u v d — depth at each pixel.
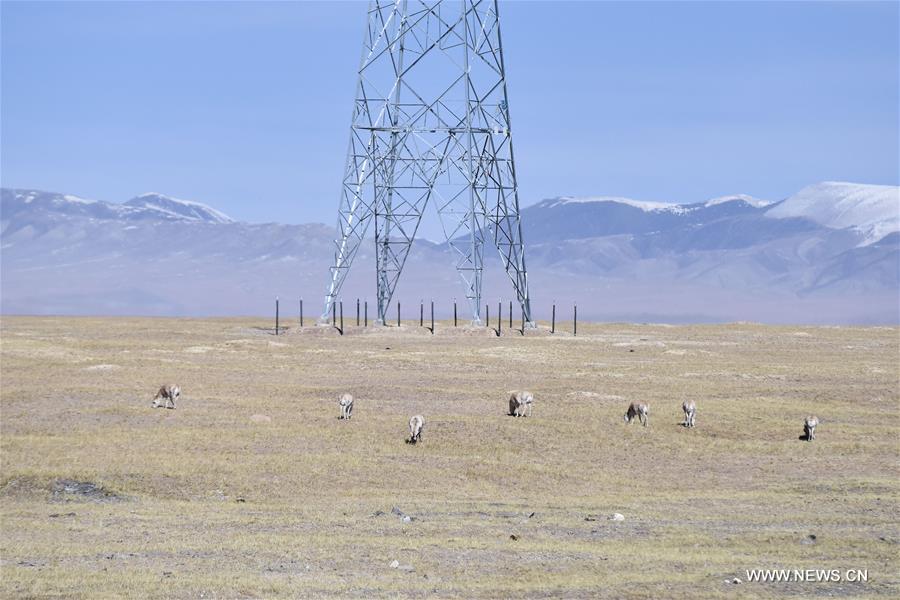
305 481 58.75
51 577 39.25
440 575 39.78
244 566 41.19
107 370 106.19
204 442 67.44
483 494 57.41
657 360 133.25
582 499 56.00
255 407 82.69
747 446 70.25
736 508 53.38
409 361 126.00
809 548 44.22
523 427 74.12
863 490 57.97
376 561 41.84
